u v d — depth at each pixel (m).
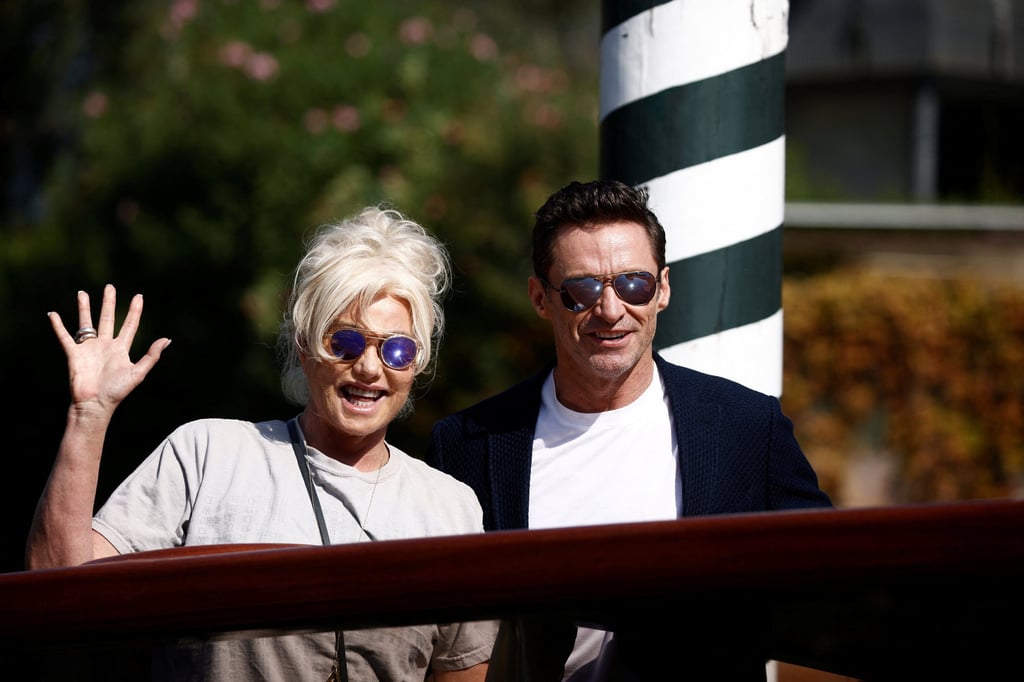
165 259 26.11
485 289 25.62
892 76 48.84
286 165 25.44
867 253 27.70
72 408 6.89
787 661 5.86
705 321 9.47
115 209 27.55
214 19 28.11
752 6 9.33
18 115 47.38
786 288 24.50
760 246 9.53
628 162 9.54
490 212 25.98
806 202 33.78
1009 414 23.84
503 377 25.78
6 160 48.25
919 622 5.42
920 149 48.50
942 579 5.22
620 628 5.79
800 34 50.59
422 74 27.08
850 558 5.23
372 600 5.53
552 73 29.70
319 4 27.75
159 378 26.41
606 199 8.71
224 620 5.62
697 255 9.42
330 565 5.52
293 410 26.02
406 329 7.68
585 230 8.71
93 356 7.03
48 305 28.86
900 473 24.12
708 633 5.76
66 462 6.86
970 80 49.94
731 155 9.37
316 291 7.59
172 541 7.51
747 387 9.16
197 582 5.58
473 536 5.46
